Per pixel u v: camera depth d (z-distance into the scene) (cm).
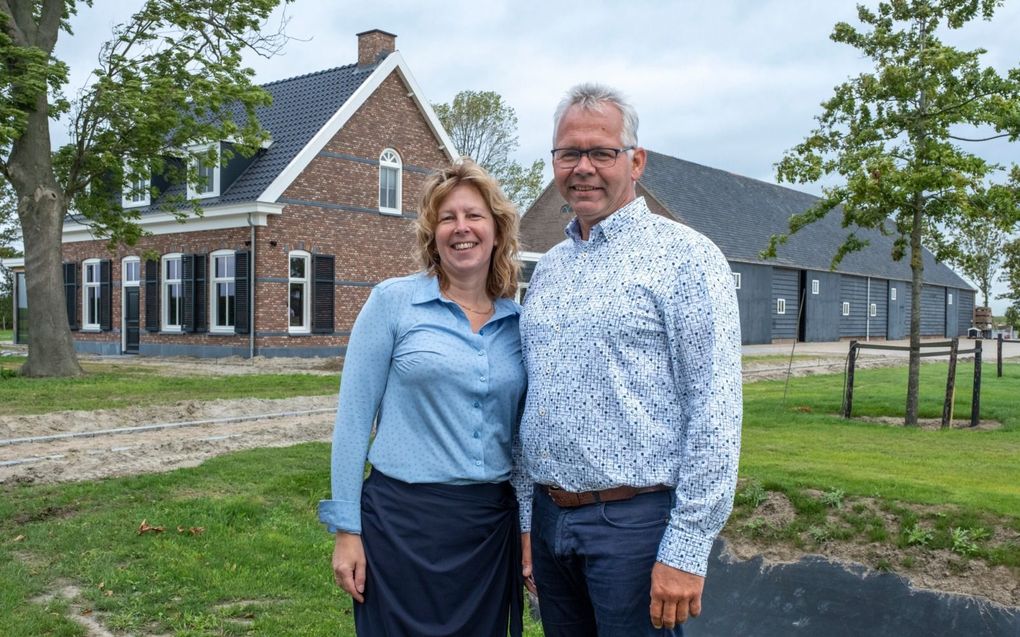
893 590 465
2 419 994
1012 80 1005
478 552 277
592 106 264
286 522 629
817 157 1080
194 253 2322
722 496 236
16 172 1655
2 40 1531
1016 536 475
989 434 906
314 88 2495
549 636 285
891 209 1041
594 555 254
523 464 284
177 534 586
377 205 2425
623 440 249
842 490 544
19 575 500
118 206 1869
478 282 288
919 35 1059
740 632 481
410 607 273
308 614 462
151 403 1178
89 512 634
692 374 244
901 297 5053
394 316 280
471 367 274
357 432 277
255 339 2172
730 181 4481
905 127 1045
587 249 269
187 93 1673
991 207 1012
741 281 3731
